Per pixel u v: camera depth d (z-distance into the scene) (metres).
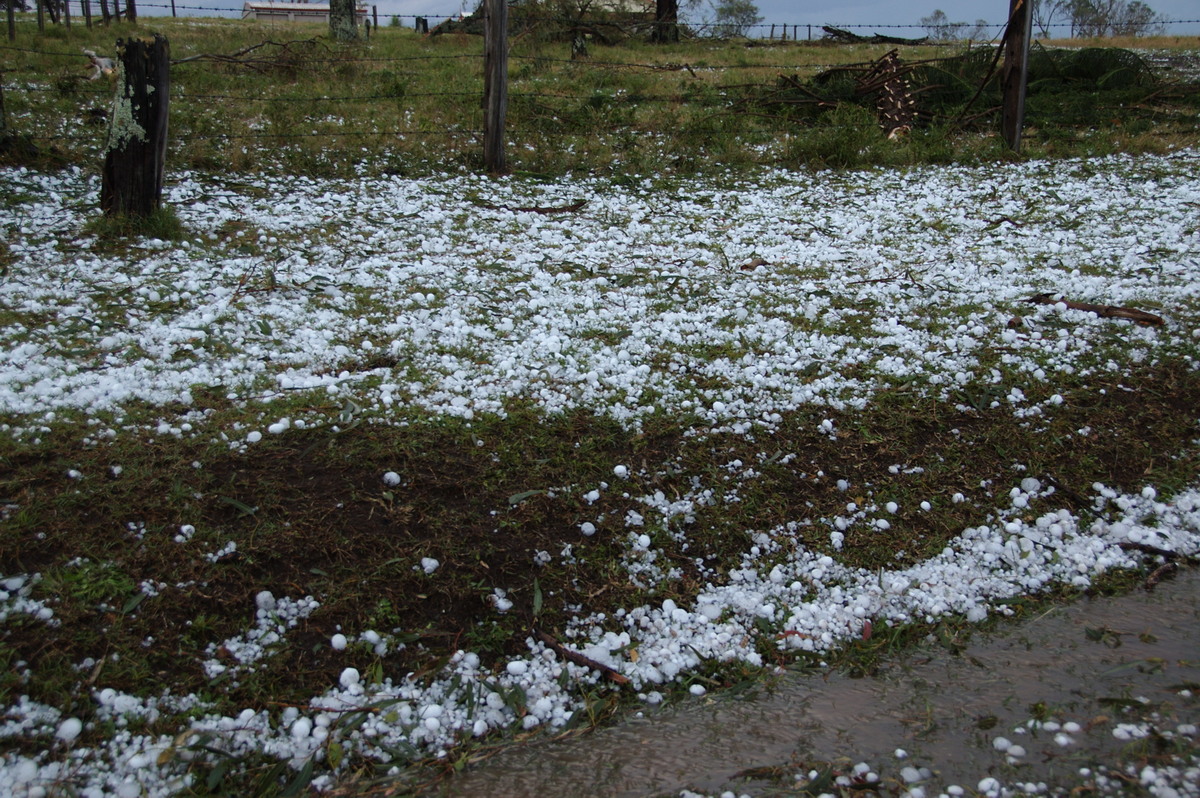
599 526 3.26
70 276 4.77
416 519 3.15
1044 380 4.25
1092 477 3.70
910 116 9.91
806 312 4.92
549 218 6.58
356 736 2.51
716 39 22.30
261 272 5.09
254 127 8.45
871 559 3.28
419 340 4.35
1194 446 3.88
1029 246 6.14
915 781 2.37
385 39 18.12
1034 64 12.16
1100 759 2.42
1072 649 2.89
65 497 3.01
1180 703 2.62
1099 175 8.15
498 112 7.65
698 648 2.91
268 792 2.34
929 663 2.86
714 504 3.43
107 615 2.68
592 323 4.68
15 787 2.22
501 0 7.41
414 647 2.79
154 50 5.36
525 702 2.68
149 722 2.45
